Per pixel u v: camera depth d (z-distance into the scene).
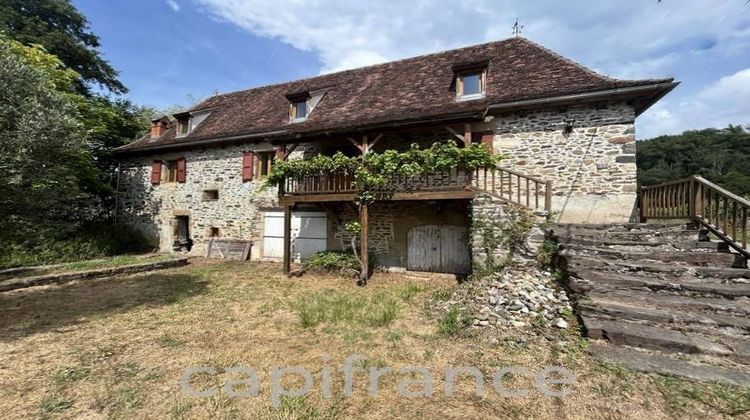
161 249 12.66
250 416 2.53
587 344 3.39
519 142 7.89
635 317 3.63
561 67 8.05
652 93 6.76
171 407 2.66
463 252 8.59
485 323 4.21
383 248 9.34
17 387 2.95
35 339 4.09
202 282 7.64
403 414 2.53
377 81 10.70
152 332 4.37
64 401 2.74
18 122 4.65
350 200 7.80
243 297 6.27
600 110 7.30
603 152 7.25
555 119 7.63
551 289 4.79
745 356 2.96
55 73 11.58
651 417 2.38
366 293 6.57
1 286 6.39
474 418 2.46
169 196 12.65
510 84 8.07
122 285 7.27
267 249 10.98
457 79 8.40
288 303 5.80
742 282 4.14
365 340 4.03
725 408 2.42
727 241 4.69
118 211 13.69
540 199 7.62
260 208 11.09
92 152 12.44
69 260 10.26
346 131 7.96
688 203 5.55
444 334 4.11
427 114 7.54
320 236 10.33
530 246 6.05
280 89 13.10
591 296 4.13
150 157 13.16
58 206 5.89
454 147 6.75
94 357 3.59
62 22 16.39
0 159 4.36
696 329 3.39
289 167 8.29
